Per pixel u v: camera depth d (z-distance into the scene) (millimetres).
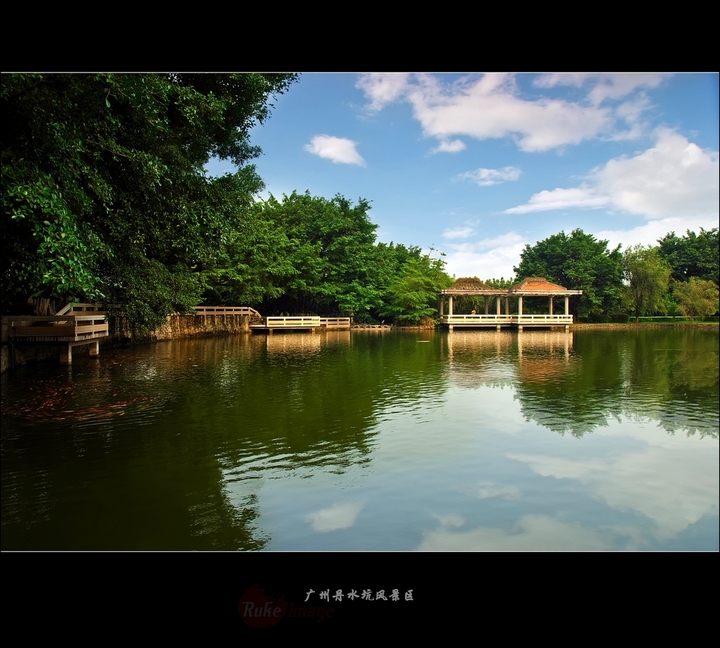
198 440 7031
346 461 6242
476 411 8969
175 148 9852
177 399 9734
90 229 8078
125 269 14273
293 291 36531
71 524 4527
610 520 4684
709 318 43906
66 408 8797
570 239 48656
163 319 18500
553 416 8625
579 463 6203
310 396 10219
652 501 5102
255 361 16250
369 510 4879
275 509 4883
